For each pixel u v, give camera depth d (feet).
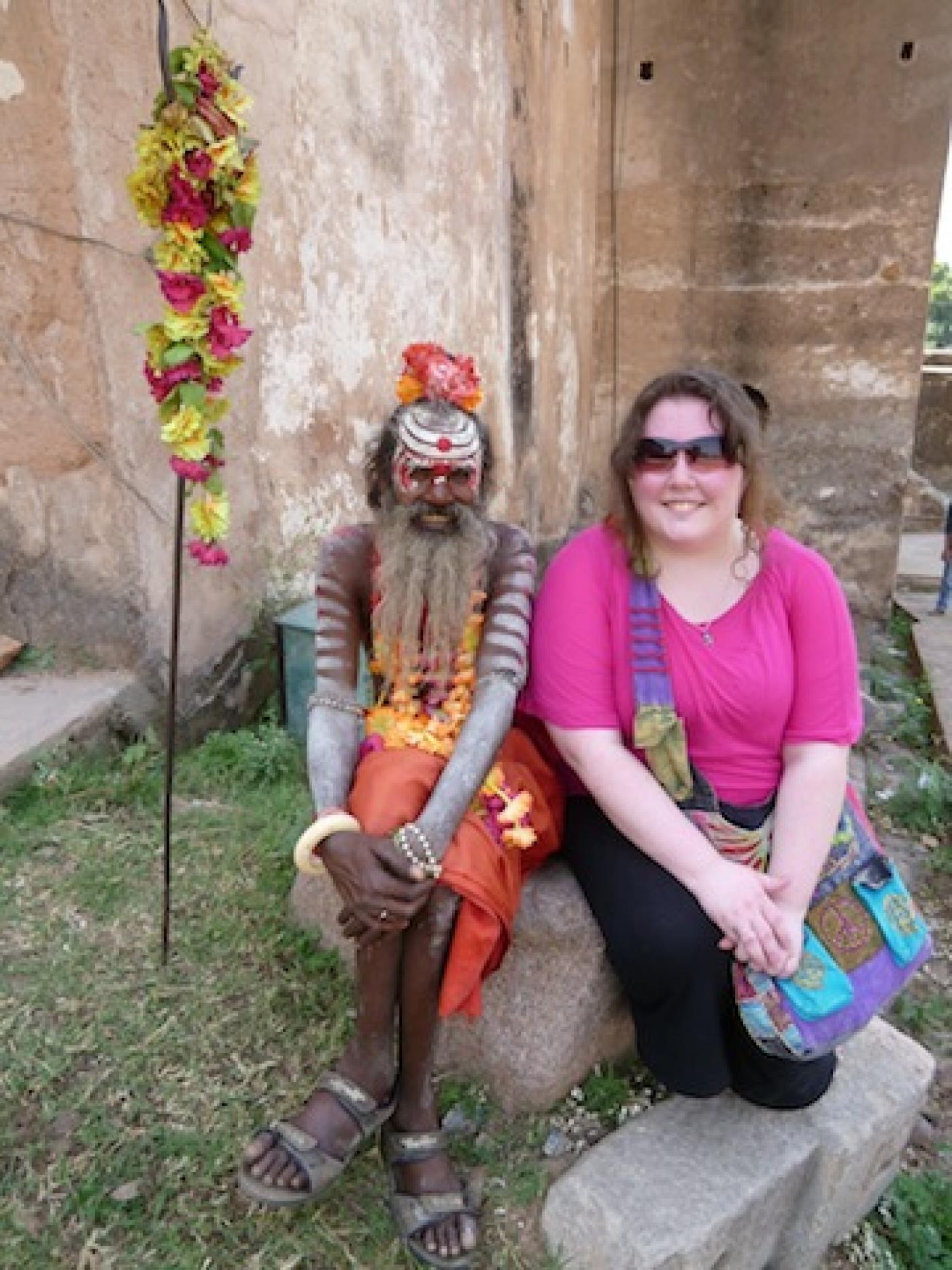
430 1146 5.56
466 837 5.51
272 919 7.69
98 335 9.48
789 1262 6.56
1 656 10.31
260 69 10.88
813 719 5.98
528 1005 6.33
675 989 5.71
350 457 13.71
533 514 21.45
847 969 5.77
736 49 22.22
